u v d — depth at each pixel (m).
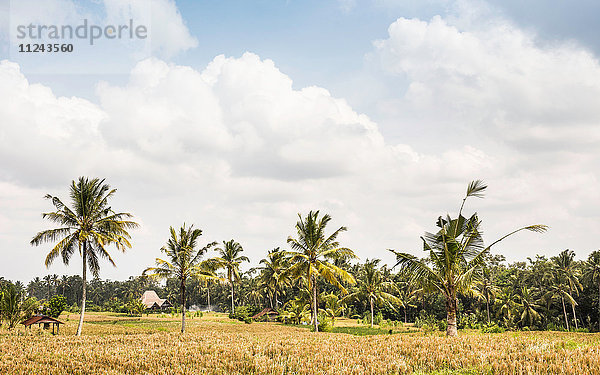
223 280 38.84
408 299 85.69
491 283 76.69
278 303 98.94
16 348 24.20
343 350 17.89
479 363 13.33
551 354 13.25
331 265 38.88
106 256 36.25
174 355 18.78
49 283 153.12
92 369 17.22
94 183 36.03
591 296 68.12
